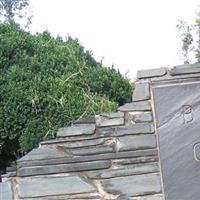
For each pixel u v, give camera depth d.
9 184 4.13
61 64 7.46
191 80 4.09
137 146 4.09
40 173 4.12
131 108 4.16
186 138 3.99
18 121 6.55
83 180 4.09
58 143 4.17
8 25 8.01
